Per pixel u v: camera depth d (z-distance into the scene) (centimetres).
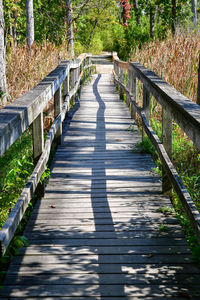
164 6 2198
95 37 3005
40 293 278
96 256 328
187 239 362
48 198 454
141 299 271
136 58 1159
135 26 2488
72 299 272
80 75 1327
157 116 797
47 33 1945
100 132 766
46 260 322
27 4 1466
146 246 343
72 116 911
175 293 278
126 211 416
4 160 536
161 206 427
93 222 391
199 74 559
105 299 271
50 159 598
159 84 473
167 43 1086
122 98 1155
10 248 343
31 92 414
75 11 1995
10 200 402
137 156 611
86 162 586
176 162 559
